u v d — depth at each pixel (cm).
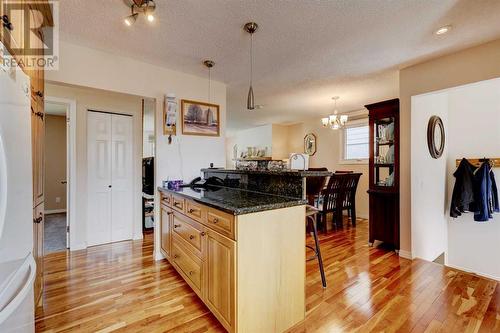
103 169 336
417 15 185
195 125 309
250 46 235
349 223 477
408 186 290
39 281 180
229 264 147
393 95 397
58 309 182
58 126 559
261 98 418
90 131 326
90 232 326
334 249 323
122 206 351
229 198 185
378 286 222
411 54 251
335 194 421
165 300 196
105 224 338
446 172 359
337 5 174
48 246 324
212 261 166
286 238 165
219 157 329
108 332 158
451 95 355
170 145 291
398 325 168
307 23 196
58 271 248
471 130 333
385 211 326
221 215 156
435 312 183
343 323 170
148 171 426
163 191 266
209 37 218
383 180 361
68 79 227
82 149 317
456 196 326
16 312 104
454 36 215
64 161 564
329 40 223
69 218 311
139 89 269
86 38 220
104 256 290
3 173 96
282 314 162
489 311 185
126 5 174
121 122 351
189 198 199
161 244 279
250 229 146
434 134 321
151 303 192
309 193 354
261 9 179
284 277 163
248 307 145
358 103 452
